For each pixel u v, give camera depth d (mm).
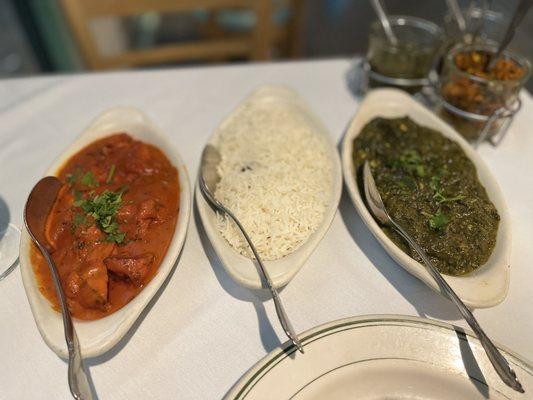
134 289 272
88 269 265
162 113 456
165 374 251
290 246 293
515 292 294
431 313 284
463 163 354
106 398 240
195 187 335
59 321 242
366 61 475
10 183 370
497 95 380
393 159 356
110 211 301
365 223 307
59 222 305
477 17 485
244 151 361
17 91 476
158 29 932
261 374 227
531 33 683
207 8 681
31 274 264
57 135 424
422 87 464
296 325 276
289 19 800
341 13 1124
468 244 288
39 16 810
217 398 242
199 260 312
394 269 310
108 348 234
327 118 454
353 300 291
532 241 332
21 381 248
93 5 631
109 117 381
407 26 478
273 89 420
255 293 294
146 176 342
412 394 239
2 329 270
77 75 501
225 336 270
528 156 414
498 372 226
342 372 233
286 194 319
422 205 314
